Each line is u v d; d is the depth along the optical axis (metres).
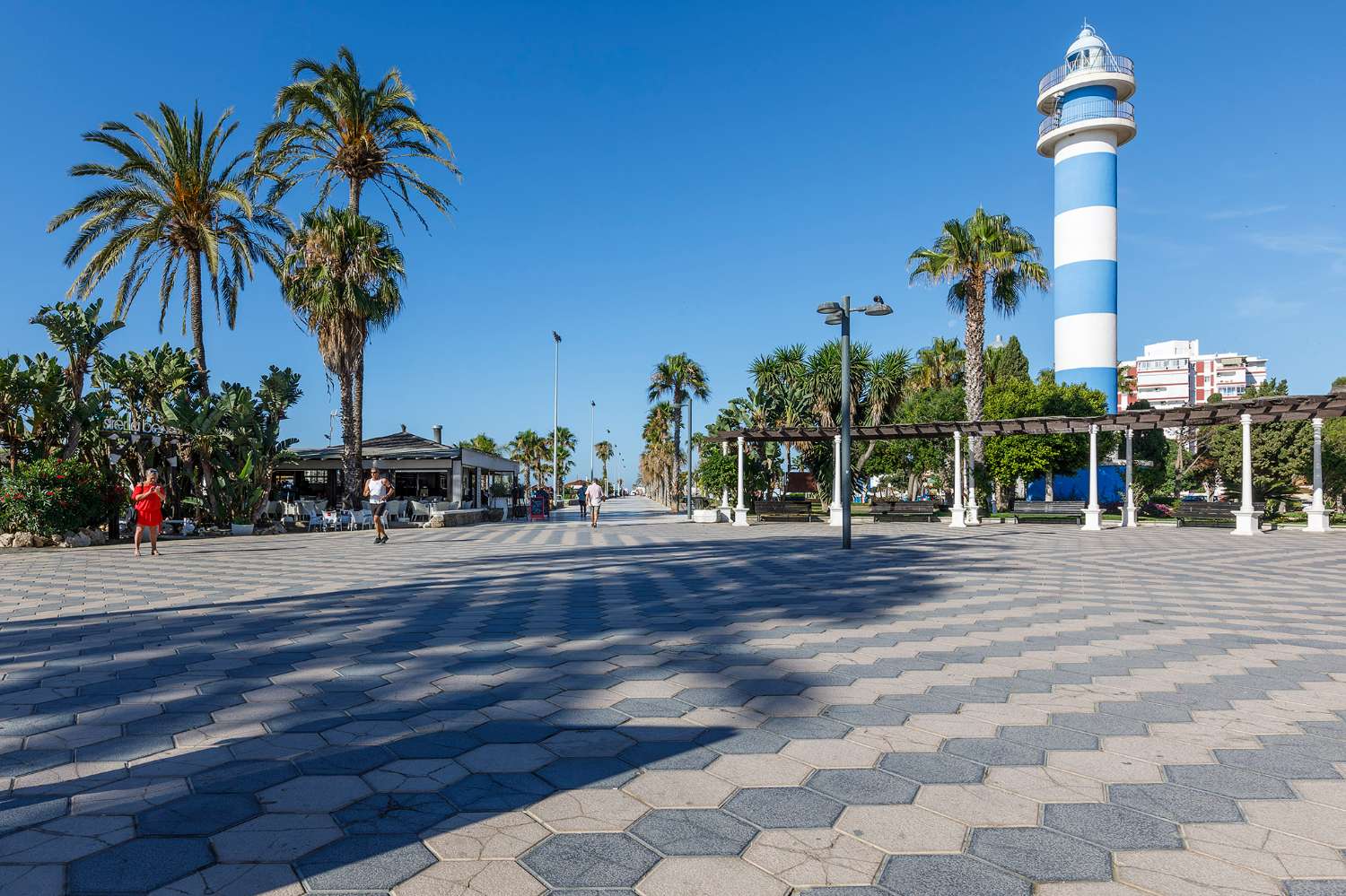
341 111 24.42
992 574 10.61
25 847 2.57
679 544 16.44
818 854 2.55
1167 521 27.59
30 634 6.26
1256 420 20.83
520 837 2.67
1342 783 3.17
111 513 17.56
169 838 2.65
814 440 26.62
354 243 22.61
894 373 31.38
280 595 8.57
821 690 4.59
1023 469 31.27
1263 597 8.45
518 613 7.26
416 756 3.46
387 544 16.89
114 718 4.02
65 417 17.42
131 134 22.05
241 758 3.43
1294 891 2.32
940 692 4.55
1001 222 27.19
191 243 22.56
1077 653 5.59
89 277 22.00
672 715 4.09
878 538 17.89
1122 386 72.62
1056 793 3.07
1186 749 3.58
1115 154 37.31
